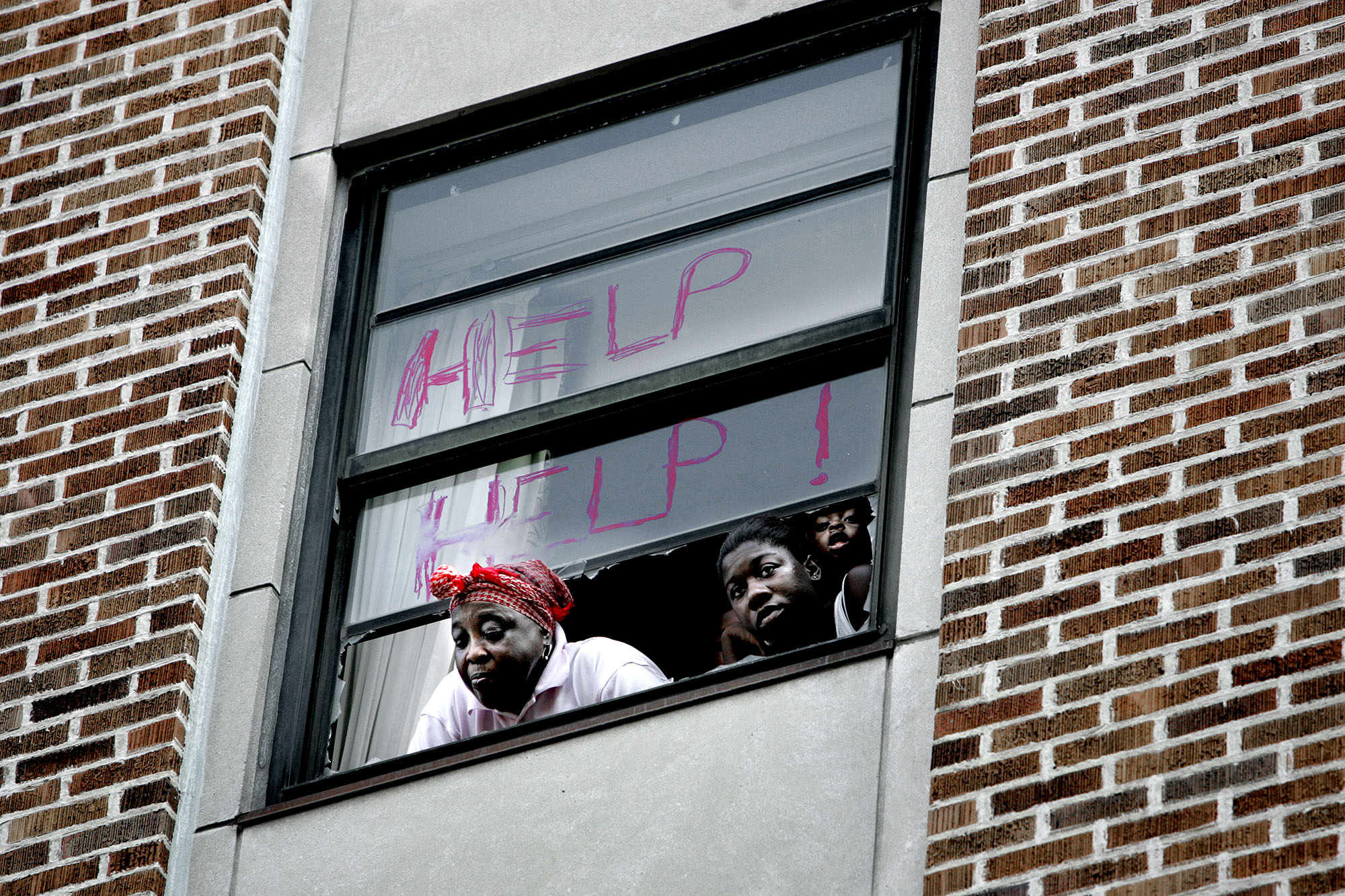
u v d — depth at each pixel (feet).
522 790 32.96
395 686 36.19
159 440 37.55
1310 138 32.42
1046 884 28.40
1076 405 31.81
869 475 34.96
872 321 35.58
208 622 35.96
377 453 37.91
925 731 31.09
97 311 39.34
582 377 37.55
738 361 36.24
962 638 30.68
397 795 33.68
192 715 35.06
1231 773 28.12
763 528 35.42
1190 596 29.60
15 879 33.86
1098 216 33.30
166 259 39.42
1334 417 30.07
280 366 38.63
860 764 31.24
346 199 40.68
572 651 35.65
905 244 36.04
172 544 36.40
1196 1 34.50
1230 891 27.40
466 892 32.27
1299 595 29.01
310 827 33.81
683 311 37.45
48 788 34.58
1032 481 31.50
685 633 35.94
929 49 37.93
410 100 40.78
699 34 39.29
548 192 39.70
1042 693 29.76
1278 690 28.45
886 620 32.81
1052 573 30.63
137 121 41.27
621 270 38.37
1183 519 30.22
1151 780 28.50
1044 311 32.83
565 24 40.47
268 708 35.76
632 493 36.70
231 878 33.65
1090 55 34.88
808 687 32.19
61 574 36.73
